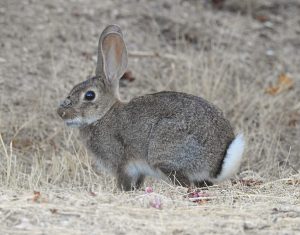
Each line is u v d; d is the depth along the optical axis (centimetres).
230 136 1105
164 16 1794
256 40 1789
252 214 927
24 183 1125
